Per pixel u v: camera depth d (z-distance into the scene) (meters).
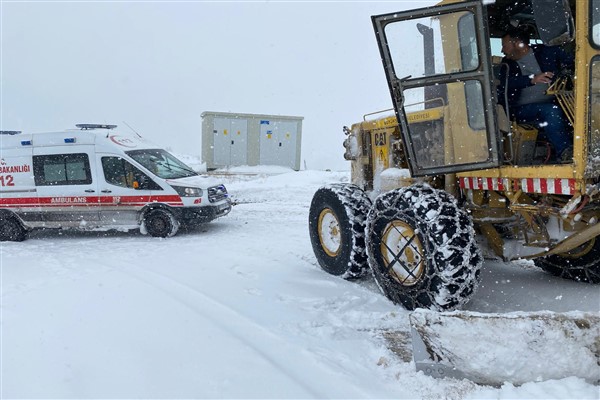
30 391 3.07
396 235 4.36
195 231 9.14
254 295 4.84
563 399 2.67
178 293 4.92
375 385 3.02
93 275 5.77
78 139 9.05
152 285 5.21
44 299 4.81
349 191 5.42
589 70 3.10
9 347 3.69
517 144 4.13
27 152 9.23
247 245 7.47
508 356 2.89
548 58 4.28
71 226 9.10
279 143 20.55
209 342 3.66
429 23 3.96
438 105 4.16
